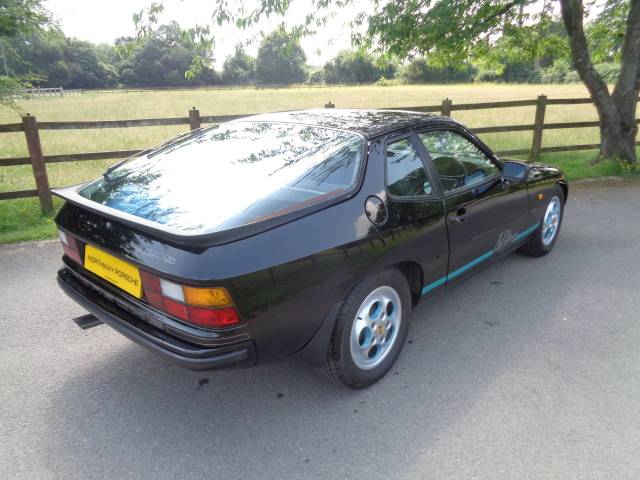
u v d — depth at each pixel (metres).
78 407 2.62
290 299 2.22
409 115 3.26
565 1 8.01
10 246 5.12
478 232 3.39
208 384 2.82
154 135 12.79
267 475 2.17
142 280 2.22
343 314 2.46
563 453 2.27
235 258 2.06
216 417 2.55
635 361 3.00
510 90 40.47
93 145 11.20
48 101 39.62
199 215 2.29
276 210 2.27
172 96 44.94
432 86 60.03
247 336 2.15
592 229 5.52
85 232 2.51
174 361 2.12
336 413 2.56
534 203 4.11
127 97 46.25
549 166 4.57
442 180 3.08
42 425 2.48
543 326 3.43
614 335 3.31
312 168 2.57
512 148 10.57
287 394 2.73
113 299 2.47
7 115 22.92
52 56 92.88
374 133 2.79
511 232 3.87
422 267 2.91
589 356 3.06
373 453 2.29
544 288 4.02
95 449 2.32
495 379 2.83
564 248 4.91
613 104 8.59
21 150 11.16
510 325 3.44
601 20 9.80
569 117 16.48
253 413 2.58
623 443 2.33
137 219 2.24
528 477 2.14
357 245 2.43
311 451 2.31
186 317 2.09
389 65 9.08
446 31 7.59
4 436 2.40
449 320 3.51
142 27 6.87
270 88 73.19
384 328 2.74
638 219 5.89
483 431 2.42
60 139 12.26
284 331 2.26
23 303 3.80
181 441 2.38
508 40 9.50
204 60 7.52
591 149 10.02
